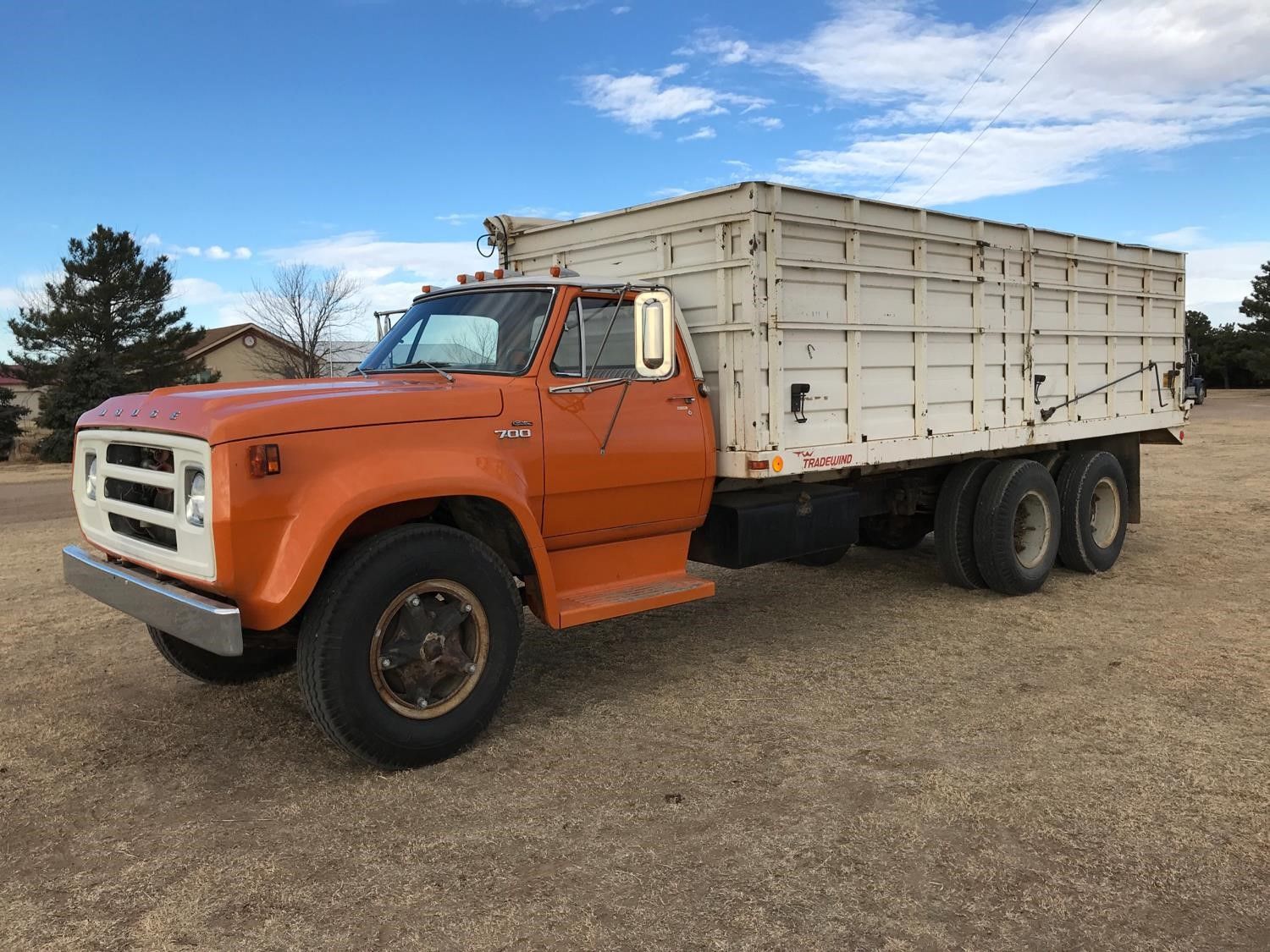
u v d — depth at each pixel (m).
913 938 2.73
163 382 33.16
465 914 2.88
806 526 5.70
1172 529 9.62
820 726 4.42
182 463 3.68
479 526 4.53
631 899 2.95
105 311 32.12
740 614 6.61
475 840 3.35
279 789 3.84
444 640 4.02
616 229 5.61
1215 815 3.45
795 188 5.09
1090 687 4.88
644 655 5.66
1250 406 37.41
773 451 5.07
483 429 4.18
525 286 4.80
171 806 3.70
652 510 4.95
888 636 5.98
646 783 3.82
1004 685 4.95
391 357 5.04
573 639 6.04
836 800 3.62
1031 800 3.59
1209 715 4.45
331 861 3.23
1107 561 7.71
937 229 6.16
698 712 4.65
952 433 6.40
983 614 6.45
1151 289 8.44
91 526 4.59
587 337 4.72
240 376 43.72
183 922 2.86
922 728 4.37
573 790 3.77
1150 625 6.05
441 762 4.07
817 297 5.32
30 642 6.13
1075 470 7.55
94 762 4.15
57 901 2.99
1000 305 6.76
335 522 3.63
